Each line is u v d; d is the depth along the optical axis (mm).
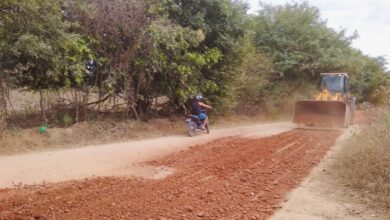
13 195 5988
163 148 10820
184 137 13469
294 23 28391
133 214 5266
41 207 5441
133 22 13484
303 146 11453
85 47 12266
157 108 16656
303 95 27672
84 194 6121
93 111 13922
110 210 5395
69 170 7801
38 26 10648
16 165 8133
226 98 19266
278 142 12180
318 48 28016
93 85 13641
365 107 13852
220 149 10547
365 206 5855
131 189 6496
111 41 13445
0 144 9688
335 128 17906
